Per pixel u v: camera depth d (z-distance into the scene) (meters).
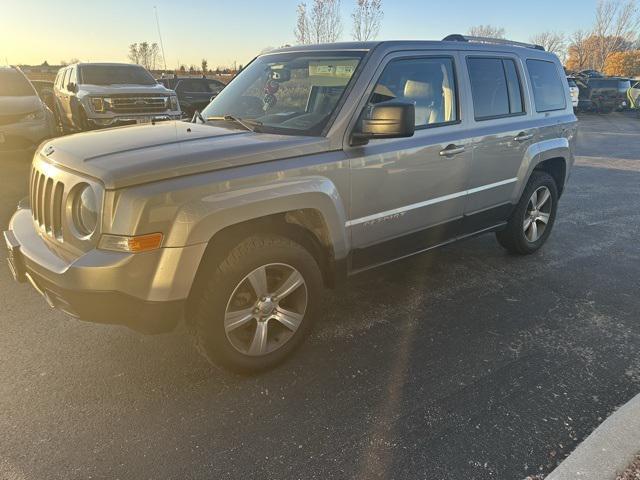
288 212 3.06
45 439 2.46
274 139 2.97
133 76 12.22
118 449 2.41
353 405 2.74
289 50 3.98
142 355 3.18
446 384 2.93
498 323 3.67
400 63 3.46
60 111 12.89
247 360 2.91
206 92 16.98
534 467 2.31
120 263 2.38
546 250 5.27
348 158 3.10
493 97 4.24
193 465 2.32
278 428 2.56
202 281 2.70
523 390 2.88
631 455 2.26
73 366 3.05
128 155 2.63
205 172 2.59
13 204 6.44
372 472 2.28
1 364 3.05
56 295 2.59
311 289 3.09
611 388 2.90
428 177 3.64
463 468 2.30
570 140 5.14
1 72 9.20
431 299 4.06
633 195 7.84
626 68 54.25
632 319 3.75
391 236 3.55
